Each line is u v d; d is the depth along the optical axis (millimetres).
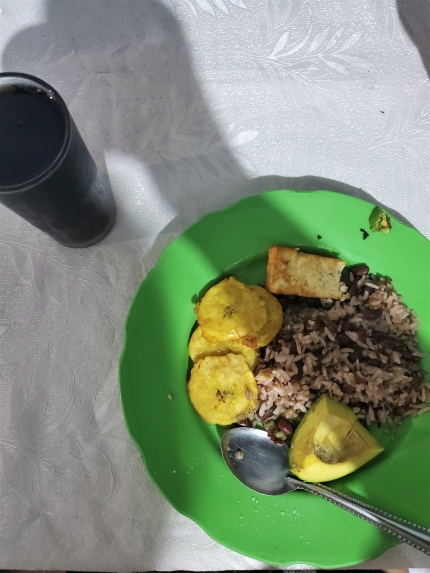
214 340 318
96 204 311
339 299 341
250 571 308
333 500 283
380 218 324
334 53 380
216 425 319
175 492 289
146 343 308
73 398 324
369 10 385
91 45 378
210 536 284
